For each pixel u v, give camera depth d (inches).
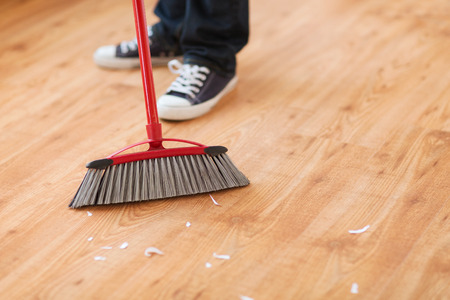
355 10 93.8
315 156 54.6
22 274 40.7
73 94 68.2
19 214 47.1
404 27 86.5
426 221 45.3
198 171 49.0
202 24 65.0
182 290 39.0
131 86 70.4
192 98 62.3
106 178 47.7
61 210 47.5
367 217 45.9
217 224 45.5
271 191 49.4
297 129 59.7
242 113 63.4
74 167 53.8
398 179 50.7
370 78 70.7
